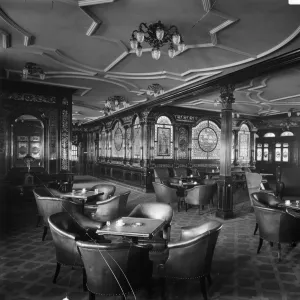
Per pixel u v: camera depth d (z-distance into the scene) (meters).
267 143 15.91
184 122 11.72
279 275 3.59
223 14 3.61
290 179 7.52
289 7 3.45
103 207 5.09
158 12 3.60
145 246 2.86
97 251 2.50
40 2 3.38
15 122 7.76
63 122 8.13
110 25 4.02
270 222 4.11
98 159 16.39
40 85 7.71
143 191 10.80
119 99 9.19
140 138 11.31
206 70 6.12
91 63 5.86
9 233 5.29
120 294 2.58
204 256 2.88
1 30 4.21
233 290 3.20
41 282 3.33
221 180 6.58
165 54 5.16
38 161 7.98
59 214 3.53
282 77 6.75
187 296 3.05
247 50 4.91
